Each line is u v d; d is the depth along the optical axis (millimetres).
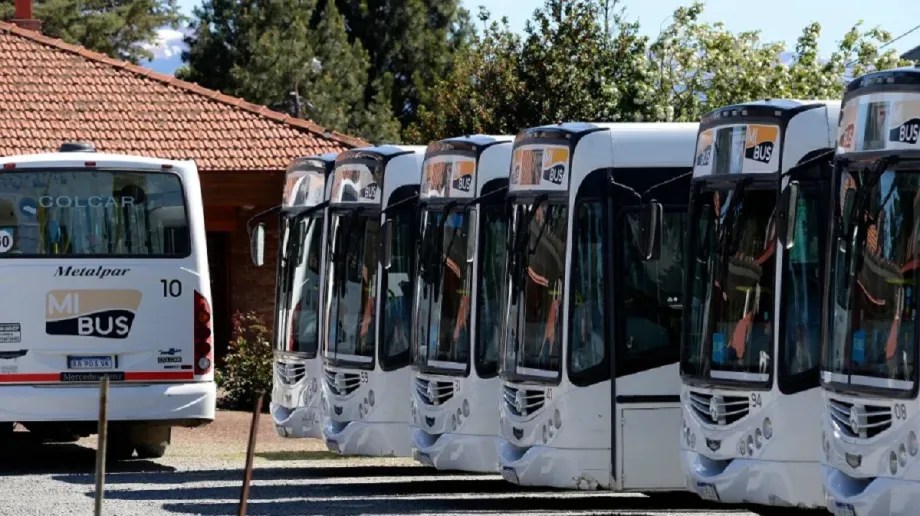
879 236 11812
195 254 20141
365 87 72250
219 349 36062
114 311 19812
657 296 15719
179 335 19984
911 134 11664
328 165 22297
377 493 18438
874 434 11664
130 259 19938
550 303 15977
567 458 15594
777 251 13680
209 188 35062
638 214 15789
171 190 20188
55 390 19578
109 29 69438
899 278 11531
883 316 11680
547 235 16156
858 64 33969
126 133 36031
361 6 75438
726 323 14078
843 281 12227
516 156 16797
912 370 11258
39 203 19859
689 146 16016
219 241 36156
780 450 13484
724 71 33750
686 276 14633
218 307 36094
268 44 64688
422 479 20359
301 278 22391
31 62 38469
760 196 13984
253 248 22203
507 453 16297
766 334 13703
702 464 14180
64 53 39188
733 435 13852
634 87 34344
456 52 74250
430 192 18719
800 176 13695
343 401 19812
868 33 34031
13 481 18984
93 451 23203
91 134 35812
